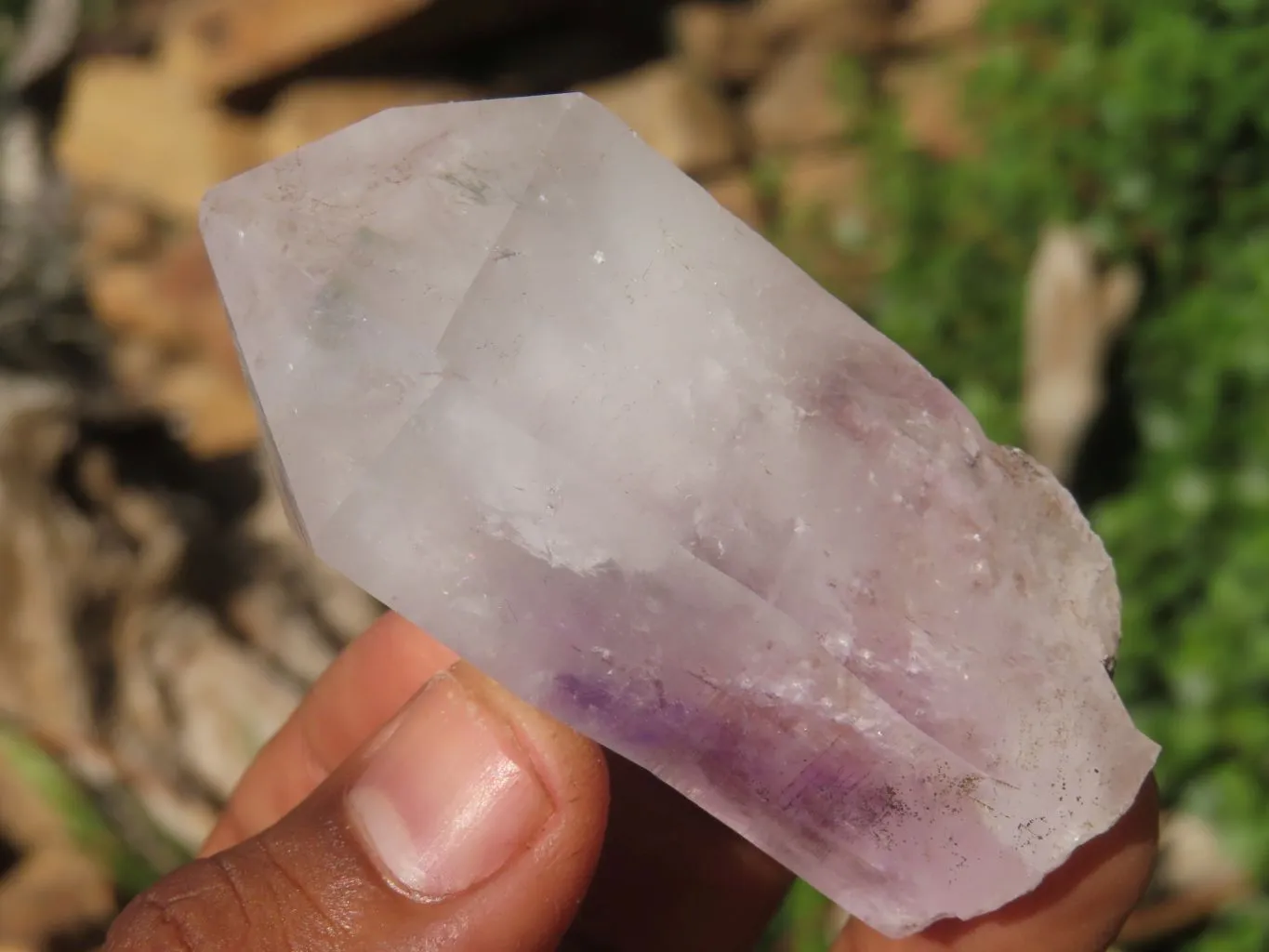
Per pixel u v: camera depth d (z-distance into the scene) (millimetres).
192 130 395
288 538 319
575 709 116
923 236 318
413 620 112
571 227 112
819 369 117
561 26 383
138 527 306
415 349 109
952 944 133
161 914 117
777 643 115
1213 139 289
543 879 122
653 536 112
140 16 442
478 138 113
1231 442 274
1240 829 229
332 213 110
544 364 110
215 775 257
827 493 115
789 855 123
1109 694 120
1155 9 305
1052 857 119
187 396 360
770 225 344
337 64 381
